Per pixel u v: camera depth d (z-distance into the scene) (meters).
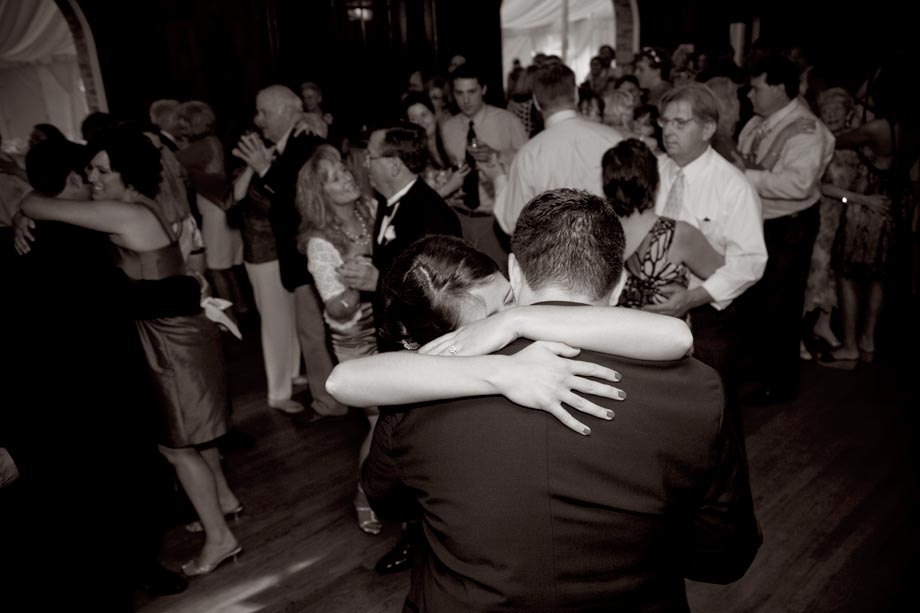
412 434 0.96
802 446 3.07
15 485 1.72
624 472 0.87
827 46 8.46
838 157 3.64
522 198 2.99
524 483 0.87
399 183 2.23
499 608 0.86
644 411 0.89
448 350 0.99
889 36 8.06
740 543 0.97
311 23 6.89
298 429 3.53
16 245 2.08
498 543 0.87
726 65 4.75
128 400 2.00
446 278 1.20
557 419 0.89
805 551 2.41
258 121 3.17
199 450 2.46
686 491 0.90
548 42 10.87
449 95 5.74
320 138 3.01
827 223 3.88
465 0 7.90
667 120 2.29
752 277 2.21
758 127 3.48
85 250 1.99
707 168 2.33
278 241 3.10
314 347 3.48
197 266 3.28
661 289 2.13
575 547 0.86
